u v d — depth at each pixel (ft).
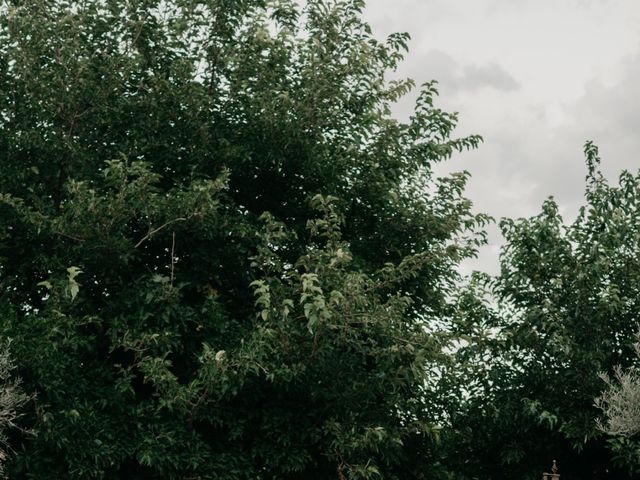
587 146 45.70
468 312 44.52
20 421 33.83
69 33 40.06
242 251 39.65
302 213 44.16
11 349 32.83
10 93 41.55
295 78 44.62
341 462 36.94
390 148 45.06
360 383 36.52
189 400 35.32
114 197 37.45
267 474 38.75
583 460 43.52
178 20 42.80
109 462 34.60
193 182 36.60
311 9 45.44
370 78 45.98
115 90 41.60
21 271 39.65
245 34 44.19
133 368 39.47
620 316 42.47
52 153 40.70
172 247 37.78
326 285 35.22
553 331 42.80
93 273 38.45
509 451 42.34
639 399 37.76
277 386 37.63
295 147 41.29
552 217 44.34
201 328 39.37
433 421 44.62
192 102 40.24
